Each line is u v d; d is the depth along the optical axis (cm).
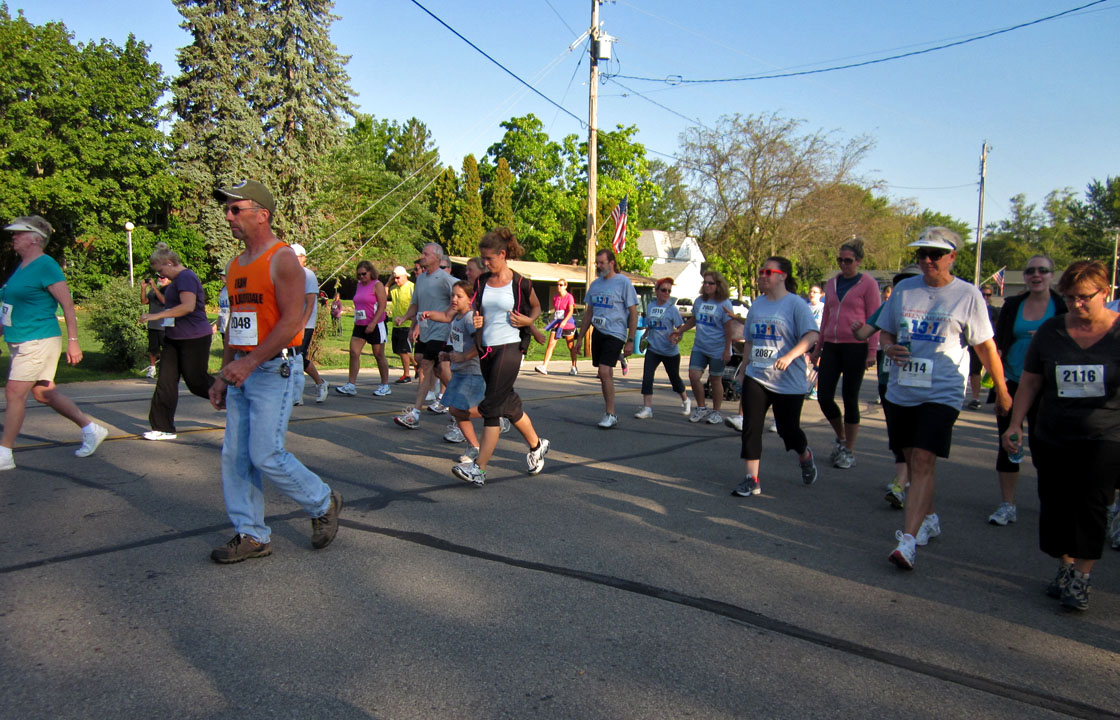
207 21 2959
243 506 396
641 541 454
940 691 288
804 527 497
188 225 3984
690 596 372
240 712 258
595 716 262
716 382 908
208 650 301
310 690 273
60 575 372
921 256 440
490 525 473
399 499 526
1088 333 370
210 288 3616
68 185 3738
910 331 442
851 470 676
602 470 641
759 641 326
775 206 3488
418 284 803
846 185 3538
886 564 432
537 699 272
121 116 3984
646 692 279
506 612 346
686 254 7200
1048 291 514
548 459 678
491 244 559
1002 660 317
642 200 5034
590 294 859
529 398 1088
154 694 268
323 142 2797
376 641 313
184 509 482
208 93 2902
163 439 689
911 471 431
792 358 548
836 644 326
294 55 2725
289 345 392
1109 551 477
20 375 566
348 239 2902
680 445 763
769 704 274
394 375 1310
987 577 417
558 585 380
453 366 623
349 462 633
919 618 357
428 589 369
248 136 2727
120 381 1109
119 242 3819
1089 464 360
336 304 2355
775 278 563
